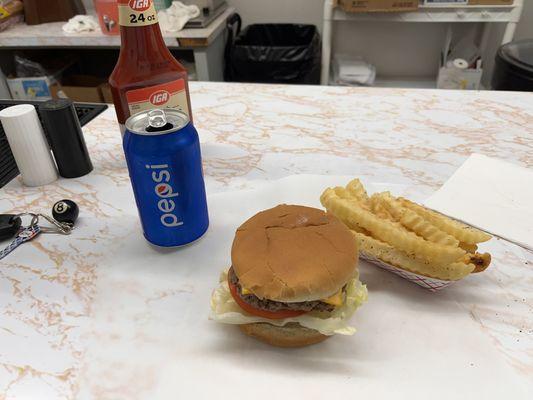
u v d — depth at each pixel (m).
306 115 1.24
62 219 0.84
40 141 0.94
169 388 0.55
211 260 0.75
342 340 0.60
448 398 0.52
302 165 1.00
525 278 0.69
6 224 0.81
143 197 0.71
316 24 2.67
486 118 1.17
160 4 2.15
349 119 1.21
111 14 2.05
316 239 0.59
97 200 0.92
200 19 2.13
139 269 0.74
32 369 0.57
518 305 0.65
